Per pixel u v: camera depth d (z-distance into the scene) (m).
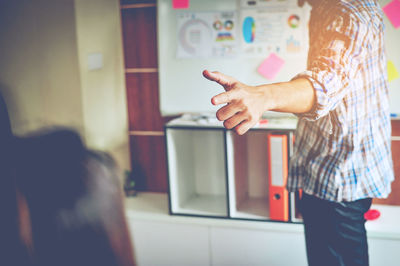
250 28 2.64
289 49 2.62
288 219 2.49
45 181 0.46
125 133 3.01
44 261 0.45
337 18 1.39
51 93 2.61
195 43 2.73
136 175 3.08
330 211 1.71
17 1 2.57
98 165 0.48
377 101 1.60
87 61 2.61
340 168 1.64
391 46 2.46
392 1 2.42
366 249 1.77
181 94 2.81
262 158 2.81
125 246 0.48
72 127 0.51
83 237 0.46
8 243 0.44
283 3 2.58
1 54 2.62
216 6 2.67
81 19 2.55
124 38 2.92
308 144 1.71
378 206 2.61
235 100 0.99
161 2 2.74
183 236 2.65
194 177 2.97
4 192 0.44
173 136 2.65
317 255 1.78
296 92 1.10
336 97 1.19
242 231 2.54
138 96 2.97
